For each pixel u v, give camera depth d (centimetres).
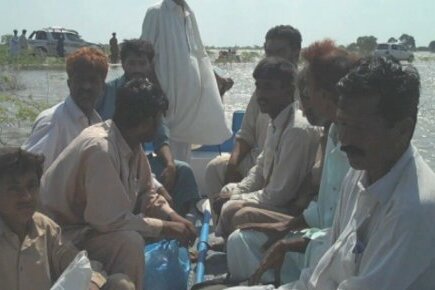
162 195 443
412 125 239
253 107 537
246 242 393
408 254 229
